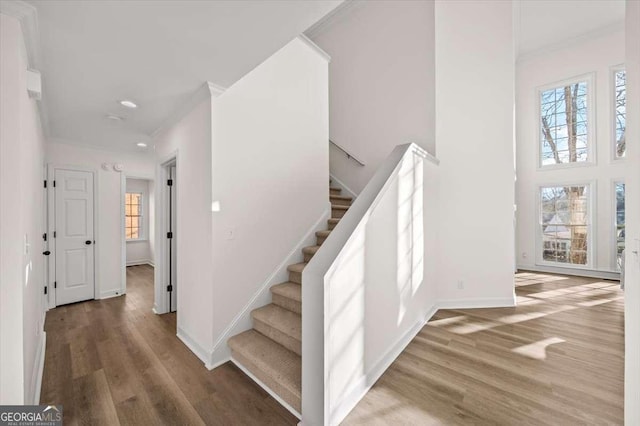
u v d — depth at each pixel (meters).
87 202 4.03
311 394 1.54
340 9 4.78
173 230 3.55
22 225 1.38
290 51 2.96
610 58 5.22
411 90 3.91
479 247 3.54
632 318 1.16
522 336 2.64
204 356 2.32
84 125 3.21
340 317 1.61
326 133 3.43
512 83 3.50
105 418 1.66
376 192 2.02
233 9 1.45
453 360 2.21
